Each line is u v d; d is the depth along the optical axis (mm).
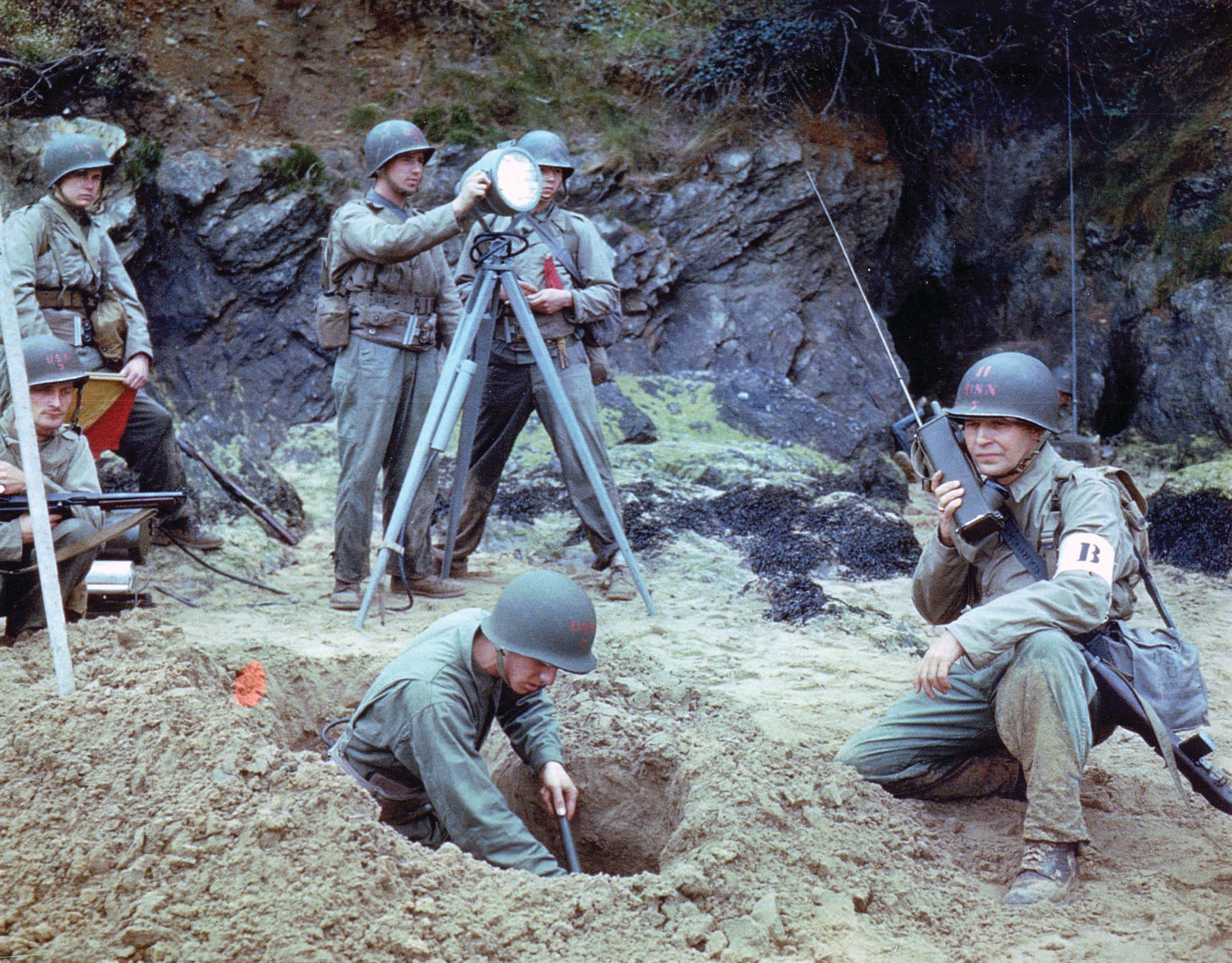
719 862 2906
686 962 2592
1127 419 9875
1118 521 3195
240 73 8641
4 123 7609
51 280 5277
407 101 9133
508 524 6742
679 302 9102
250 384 7793
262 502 6691
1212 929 2740
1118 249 10500
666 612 5523
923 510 8250
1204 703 3143
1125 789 3639
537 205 5430
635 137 9469
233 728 3213
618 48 9945
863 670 4773
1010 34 10844
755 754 3486
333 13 9227
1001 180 11227
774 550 6469
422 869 2791
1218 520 7379
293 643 4781
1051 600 3018
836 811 3242
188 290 7777
